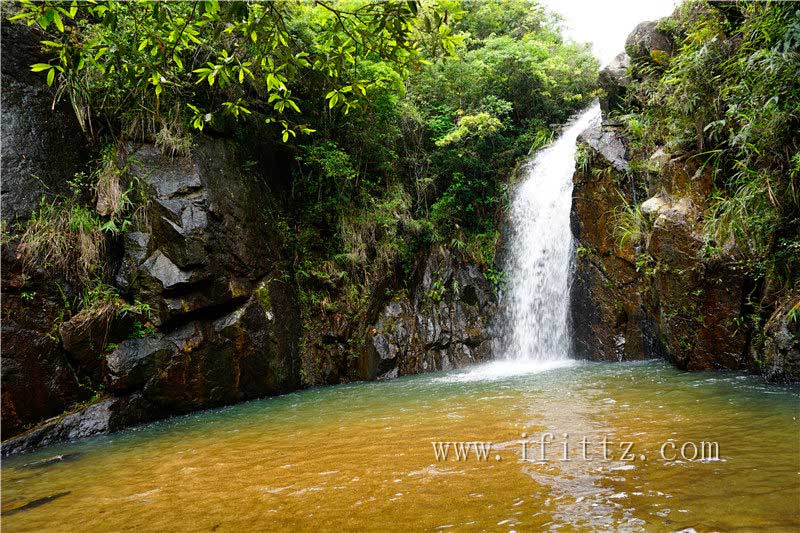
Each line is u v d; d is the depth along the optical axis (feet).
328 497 9.69
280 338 26.96
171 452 15.43
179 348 22.22
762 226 18.28
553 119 43.93
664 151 23.90
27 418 18.34
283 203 31.71
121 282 22.25
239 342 24.43
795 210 17.80
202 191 24.47
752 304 19.44
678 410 14.75
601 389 19.48
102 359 20.79
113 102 24.18
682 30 26.61
